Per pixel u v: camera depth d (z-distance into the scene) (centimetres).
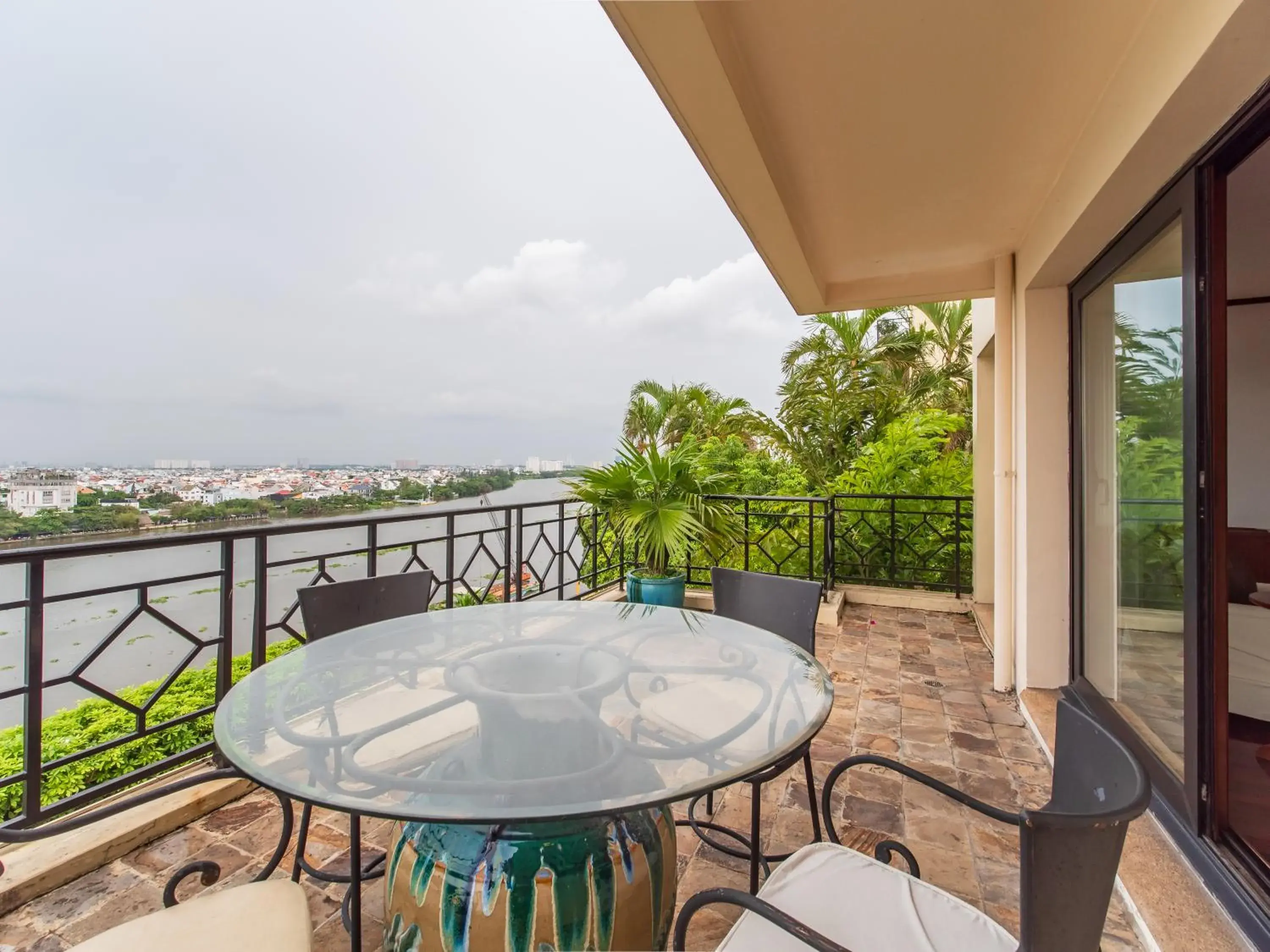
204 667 294
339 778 104
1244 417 315
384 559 285
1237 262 281
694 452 432
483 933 110
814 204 252
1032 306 280
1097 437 251
